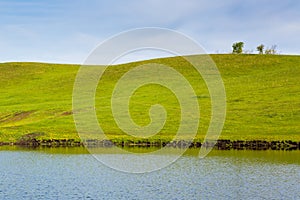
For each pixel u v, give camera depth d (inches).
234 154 2133.4
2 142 2485.2
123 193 1373.0
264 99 3314.5
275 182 1513.3
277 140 2380.7
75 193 1373.0
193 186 1464.1
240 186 1453.0
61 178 1574.8
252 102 3255.4
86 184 1491.1
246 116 2920.8
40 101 3823.8
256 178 1577.3
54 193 1365.7
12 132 2657.5
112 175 1627.7
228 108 3129.9
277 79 3924.7
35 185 1472.7
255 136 2465.6
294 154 2126.0
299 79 3853.3
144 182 1526.8
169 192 1384.1
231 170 1723.7
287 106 3090.6
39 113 3216.0
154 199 1314.0
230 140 2397.9
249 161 1927.9
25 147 2377.0
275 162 1898.4
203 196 1344.7
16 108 3467.0
